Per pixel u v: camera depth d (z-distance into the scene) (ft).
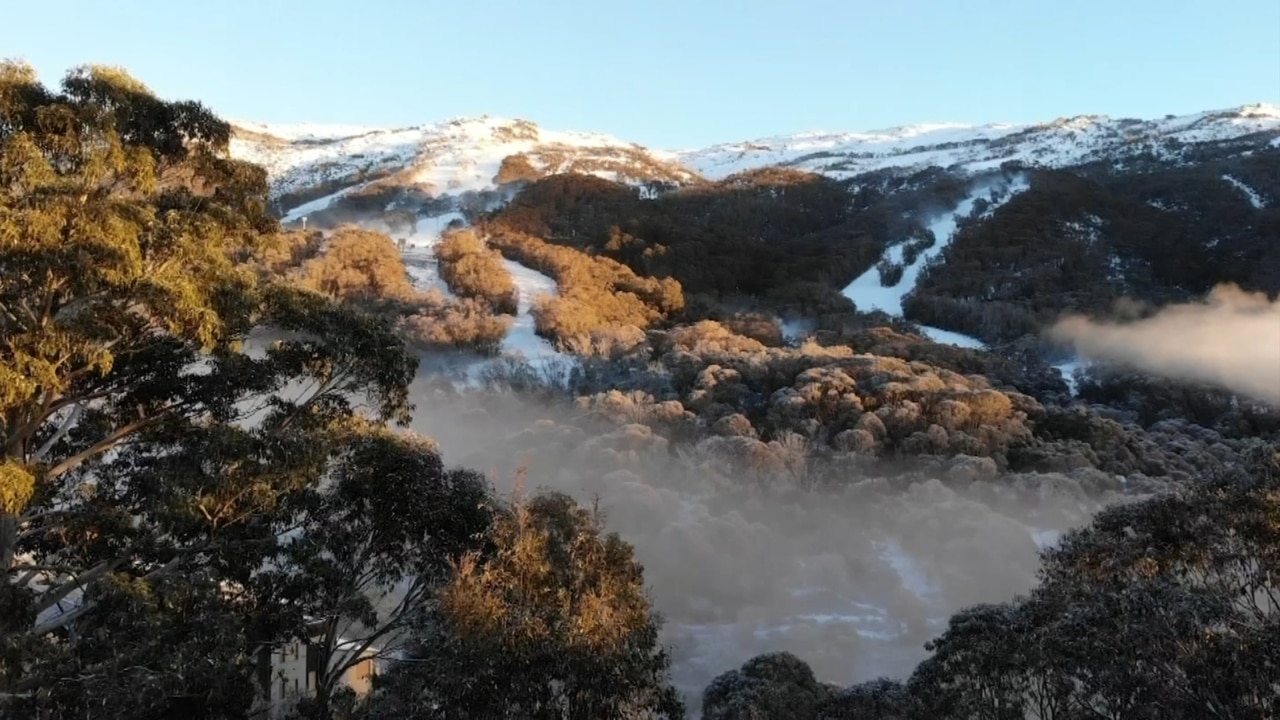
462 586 36.58
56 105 36.29
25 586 37.81
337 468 44.96
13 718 30.48
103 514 39.50
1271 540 33.88
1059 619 35.55
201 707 37.04
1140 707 31.14
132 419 43.57
